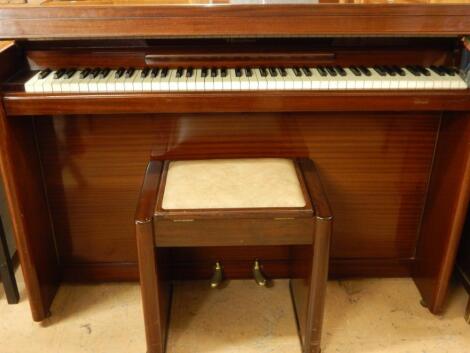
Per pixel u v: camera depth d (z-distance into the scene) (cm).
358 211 164
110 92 122
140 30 118
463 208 139
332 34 120
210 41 135
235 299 167
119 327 154
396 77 126
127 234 166
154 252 126
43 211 155
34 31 117
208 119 147
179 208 123
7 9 115
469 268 159
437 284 153
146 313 133
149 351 140
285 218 123
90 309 162
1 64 123
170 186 130
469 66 125
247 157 154
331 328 154
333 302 164
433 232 156
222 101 123
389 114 148
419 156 155
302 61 135
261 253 171
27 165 141
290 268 171
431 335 151
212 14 118
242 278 176
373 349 146
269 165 139
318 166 156
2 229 152
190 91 122
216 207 123
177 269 172
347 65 136
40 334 151
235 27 119
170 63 134
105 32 118
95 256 170
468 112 131
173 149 152
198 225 123
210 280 174
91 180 156
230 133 150
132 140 150
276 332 153
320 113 147
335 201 163
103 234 166
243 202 124
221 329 154
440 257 150
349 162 156
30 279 147
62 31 117
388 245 171
